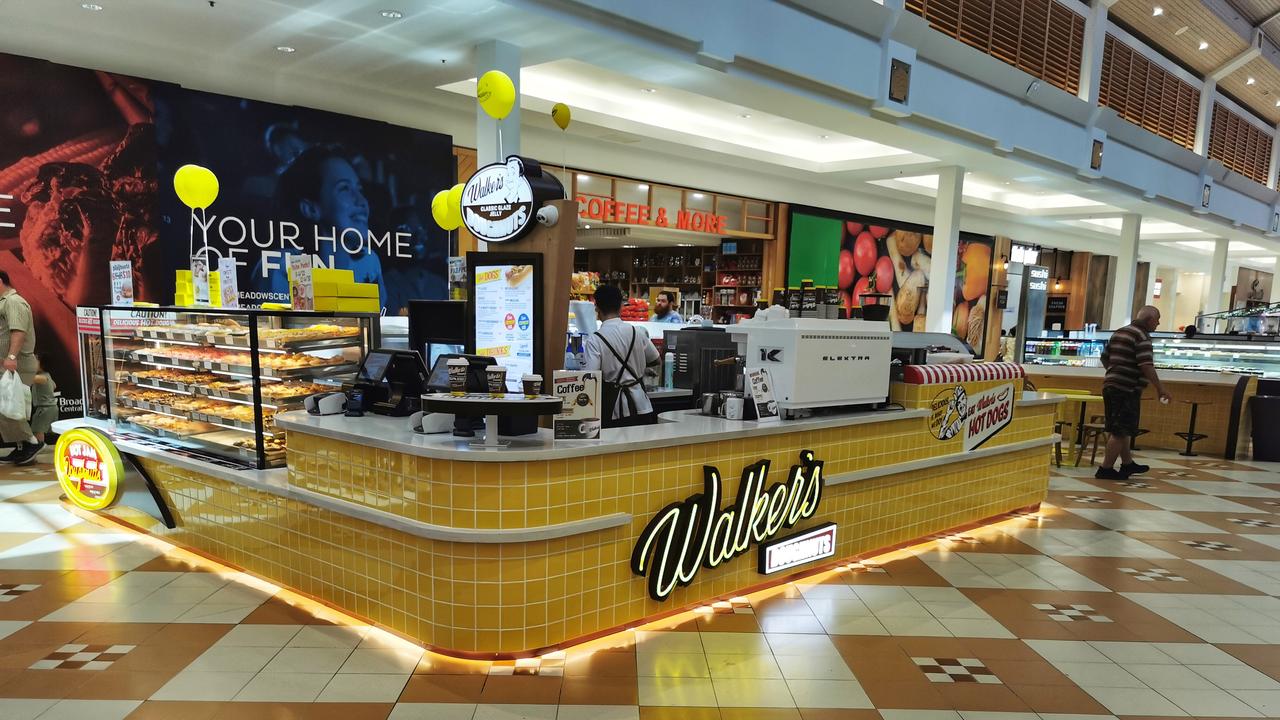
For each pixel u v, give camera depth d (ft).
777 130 38.52
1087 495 21.33
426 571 9.93
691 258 45.42
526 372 12.05
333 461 11.09
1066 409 30.09
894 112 28.40
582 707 8.87
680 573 11.31
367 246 26.99
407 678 9.45
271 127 24.35
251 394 12.78
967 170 38.75
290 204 24.99
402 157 27.66
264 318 12.66
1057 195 54.13
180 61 22.47
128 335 15.40
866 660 10.43
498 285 12.26
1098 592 13.50
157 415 14.93
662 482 11.05
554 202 11.79
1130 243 51.65
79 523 15.51
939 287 38.63
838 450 13.76
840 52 25.79
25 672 9.41
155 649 10.09
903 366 15.71
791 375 12.91
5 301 19.48
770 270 43.34
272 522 12.11
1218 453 28.71
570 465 9.98
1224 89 53.93
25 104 20.07
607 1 19.34
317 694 9.02
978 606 12.59
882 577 13.89
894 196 48.91
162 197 22.45
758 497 12.26
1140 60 43.42
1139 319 22.95
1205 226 56.44
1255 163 59.62
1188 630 11.93
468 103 28.66
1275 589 13.92
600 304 14.32
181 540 14.03
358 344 14.08
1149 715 9.24
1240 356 31.14
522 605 9.84
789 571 13.11
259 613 11.30
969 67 30.86
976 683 9.88
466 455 9.38
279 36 20.97
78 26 20.34
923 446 15.56
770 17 23.39
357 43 21.47
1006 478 18.03
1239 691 9.93
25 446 20.66
